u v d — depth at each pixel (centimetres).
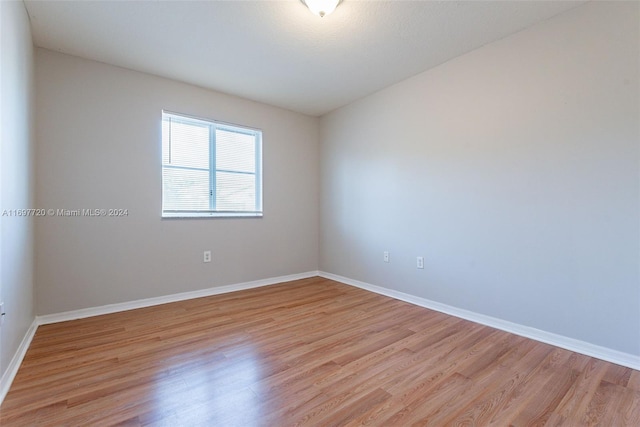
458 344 224
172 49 263
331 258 433
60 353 206
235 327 255
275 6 208
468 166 274
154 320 269
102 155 286
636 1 189
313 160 448
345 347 219
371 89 354
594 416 147
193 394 162
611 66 198
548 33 224
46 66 259
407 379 178
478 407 153
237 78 321
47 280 260
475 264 271
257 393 164
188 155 343
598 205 205
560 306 222
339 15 218
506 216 250
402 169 333
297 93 364
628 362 193
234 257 372
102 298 286
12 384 169
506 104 248
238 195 382
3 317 161
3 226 160
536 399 160
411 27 233
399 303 322
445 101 291
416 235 320
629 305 193
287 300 331
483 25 231
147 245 311
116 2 202
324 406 153
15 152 186
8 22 168
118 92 293
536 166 232
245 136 388
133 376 179
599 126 203
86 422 140
